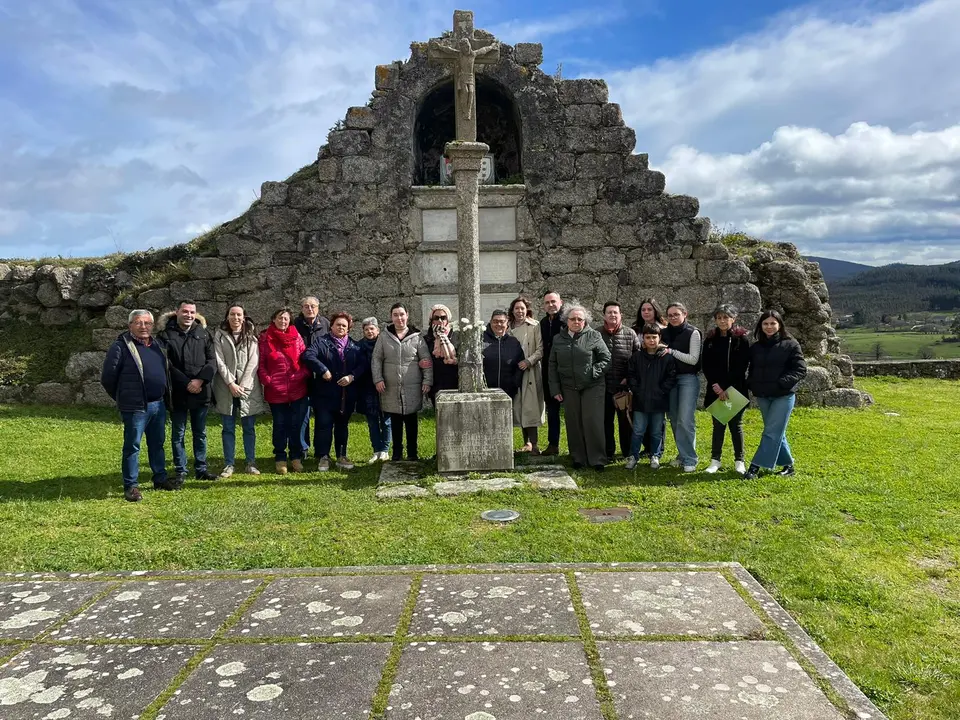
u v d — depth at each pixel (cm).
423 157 1280
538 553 491
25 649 350
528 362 788
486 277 1138
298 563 475
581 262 1138
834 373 1184
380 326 1130
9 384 1137
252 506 596
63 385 1131
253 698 304
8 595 418
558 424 812
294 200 1122
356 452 850
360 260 1127
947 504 605
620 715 289
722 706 296
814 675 321
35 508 592
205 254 1130
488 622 373
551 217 1138
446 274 1134
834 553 493
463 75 732
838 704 298
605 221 1138
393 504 607
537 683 313
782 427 683
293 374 744
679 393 721
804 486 653
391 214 1129
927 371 1664
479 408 703
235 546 507
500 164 1284
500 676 319
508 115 1272
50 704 301
